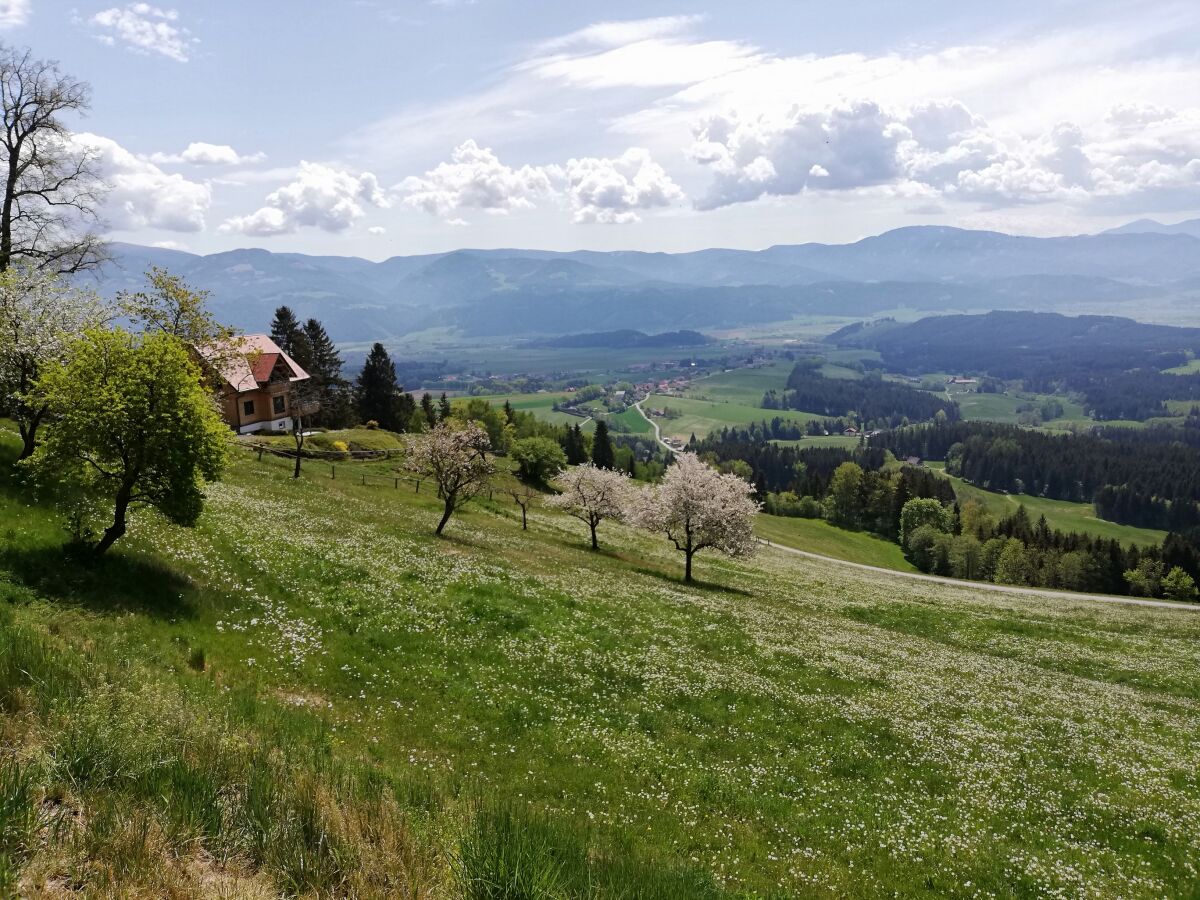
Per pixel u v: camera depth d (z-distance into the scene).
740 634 32.50
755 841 15.14
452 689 20.30
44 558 19.16
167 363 20.58
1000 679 31.33
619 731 19.77
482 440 47.03
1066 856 15.70
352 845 9.02
